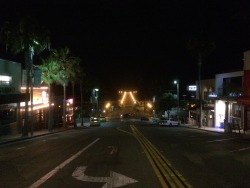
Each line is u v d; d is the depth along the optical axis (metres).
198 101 74.06
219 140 33.75
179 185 12.27
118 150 24.14
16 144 32.84
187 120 87.75
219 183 12.77
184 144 29.06
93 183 12.65
